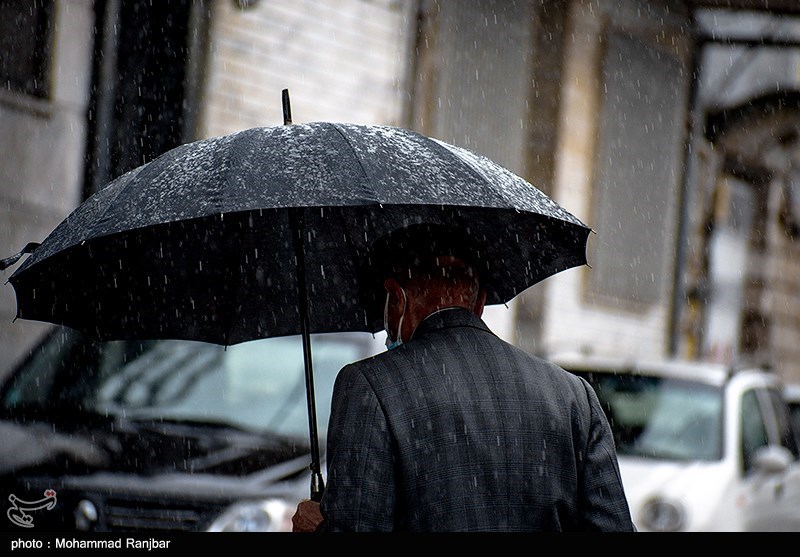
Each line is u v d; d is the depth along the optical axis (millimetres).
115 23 30906
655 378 22391
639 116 47906
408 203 7164
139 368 17266
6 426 15602
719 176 57938
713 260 58625
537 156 43375
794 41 50312
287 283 9258
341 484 7109
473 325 7754
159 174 7660
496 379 7488
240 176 7312
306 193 7152
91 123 30625
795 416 26984
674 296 51500
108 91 30812
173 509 13961
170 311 9133
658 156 49188
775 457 20750
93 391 16906
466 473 7199
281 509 14078
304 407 16531
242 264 9109
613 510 7469
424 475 7152
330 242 9273
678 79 50219
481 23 40438
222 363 17156
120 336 9148
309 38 34906
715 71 56094
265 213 8875
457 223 8891
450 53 39406
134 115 31016
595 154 45562
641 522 19016
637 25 47125
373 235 9227
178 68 31391
